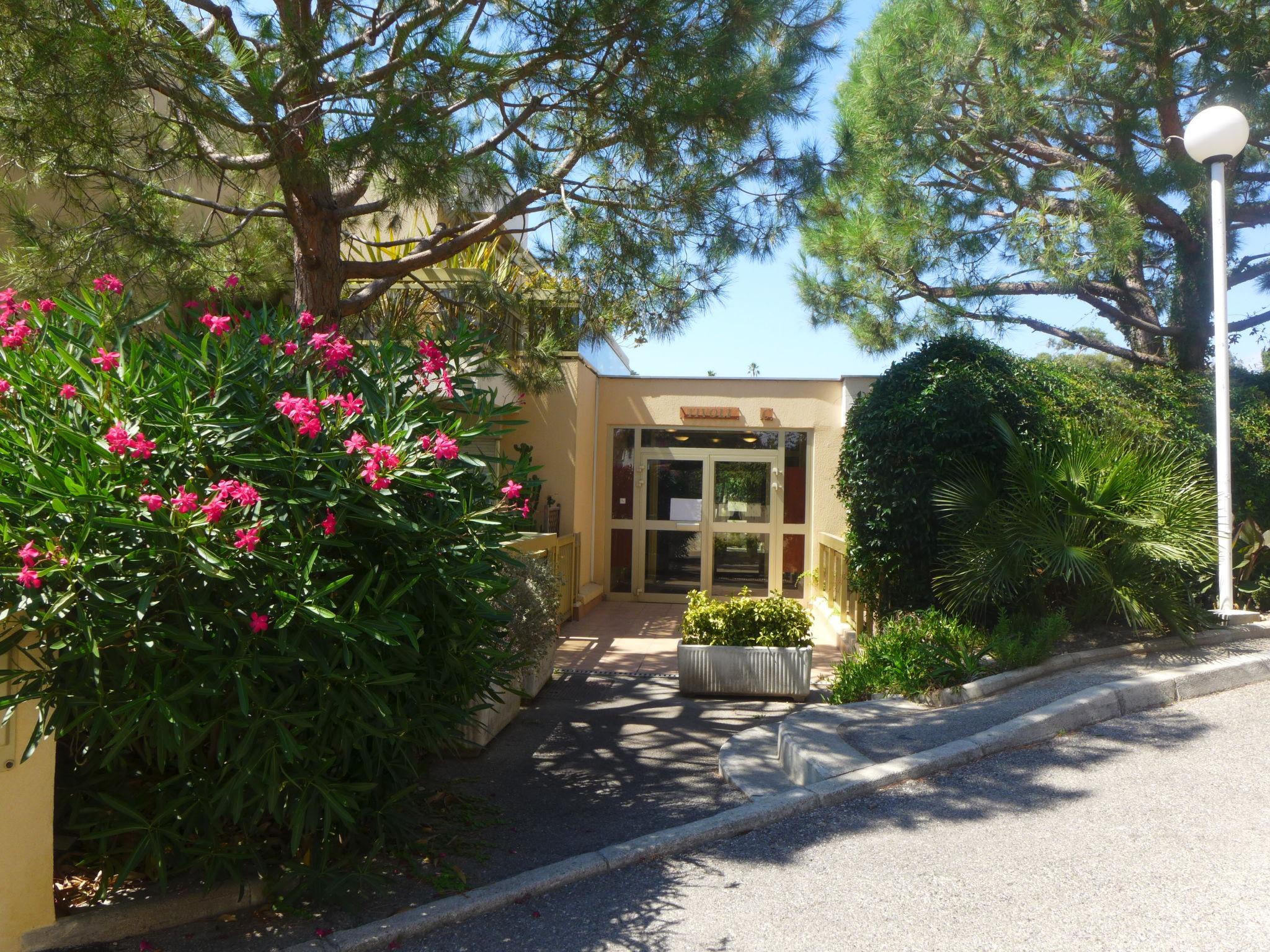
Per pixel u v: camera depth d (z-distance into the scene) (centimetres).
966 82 1100
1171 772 482
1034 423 832
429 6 546
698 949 332
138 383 358
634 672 866
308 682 359
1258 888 354
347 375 414
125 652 334
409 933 350
